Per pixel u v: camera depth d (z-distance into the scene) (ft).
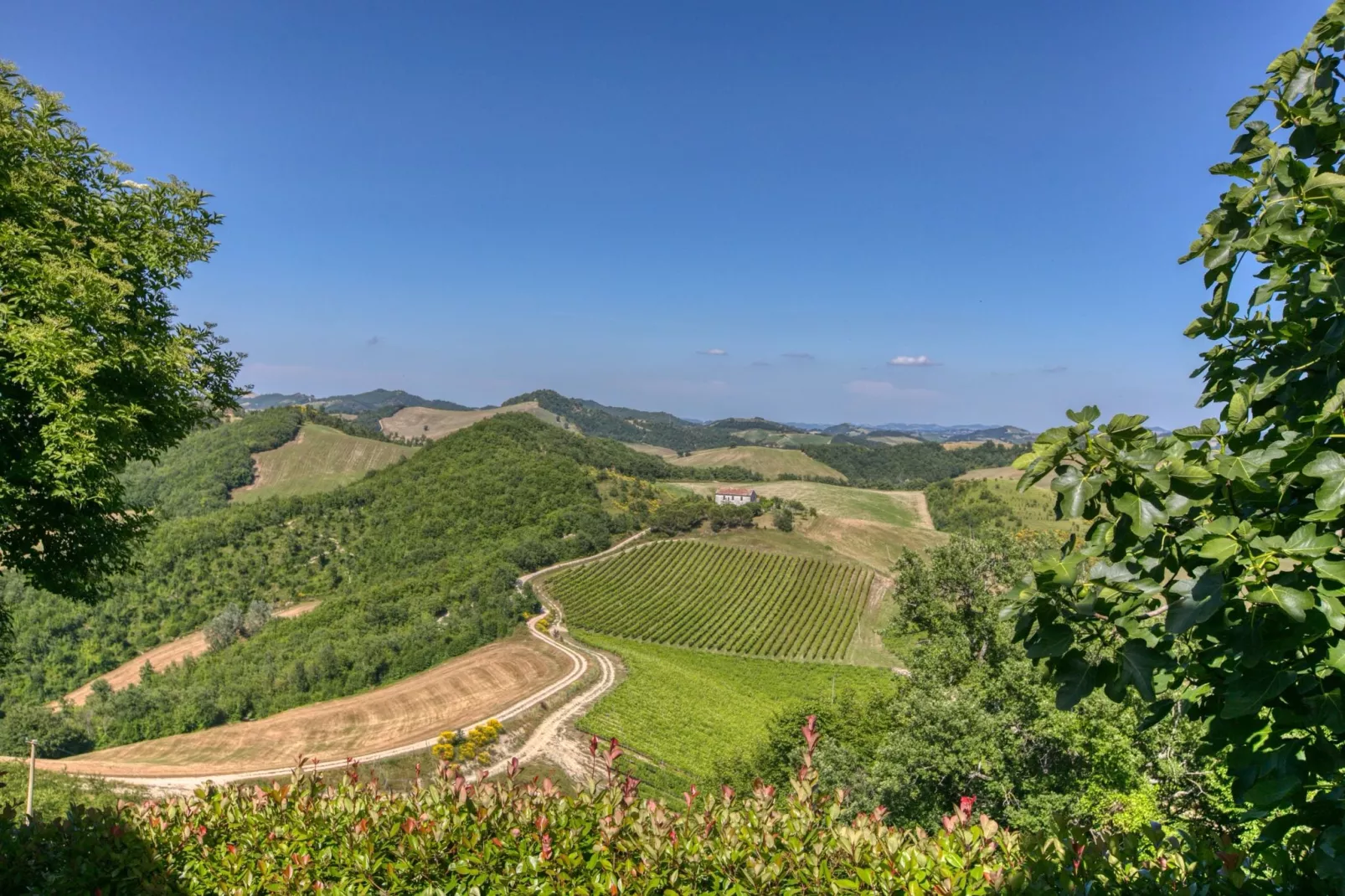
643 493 535.19
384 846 16.19
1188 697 10.19
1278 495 8.90
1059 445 9.57
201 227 39.27
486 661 272.72
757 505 496.64
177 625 350.23
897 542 451.53
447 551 424.05
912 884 12.62
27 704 276.00
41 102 32.63
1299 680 8.64
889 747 67.77
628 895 13.99
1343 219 9.81
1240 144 12.27
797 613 364.99
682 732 213.46
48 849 18.20
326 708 237.45
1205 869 11.09
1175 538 9.39
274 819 17.93
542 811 16.08
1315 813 9.00
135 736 241.96
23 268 29.50
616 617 346.33
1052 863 12.12
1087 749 51.47
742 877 13.88
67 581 36.01
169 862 17.80
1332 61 11.16
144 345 34.22
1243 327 11.98
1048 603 10.04
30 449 30.22
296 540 430.20
